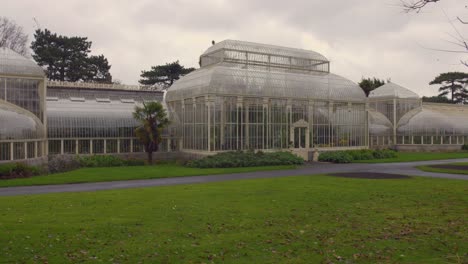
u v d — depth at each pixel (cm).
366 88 9850
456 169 4166
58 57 9156
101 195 2436
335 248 1402
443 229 1644
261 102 5353
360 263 1259
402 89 8119
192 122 5422
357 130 6194
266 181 3158
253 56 5969
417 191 2614
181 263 1245
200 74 5462
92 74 9531
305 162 5256
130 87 6538
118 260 1264
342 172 3959
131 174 3734
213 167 4428
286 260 1278
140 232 1571
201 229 1623
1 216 1803
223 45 5866
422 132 7606
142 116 4994
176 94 5884
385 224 1733
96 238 1487
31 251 1330
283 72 5778
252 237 1519
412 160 5416
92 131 5222
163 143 5647
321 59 6488
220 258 1289
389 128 7794
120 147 5412
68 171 4059
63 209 1975
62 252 1329
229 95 5109
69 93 6078
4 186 2989
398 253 1352
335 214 1917
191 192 2555
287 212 1948
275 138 5447
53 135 4991
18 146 4003
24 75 4678
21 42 8350
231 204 2130
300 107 5662
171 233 1562
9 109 4197
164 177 3612
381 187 2798
